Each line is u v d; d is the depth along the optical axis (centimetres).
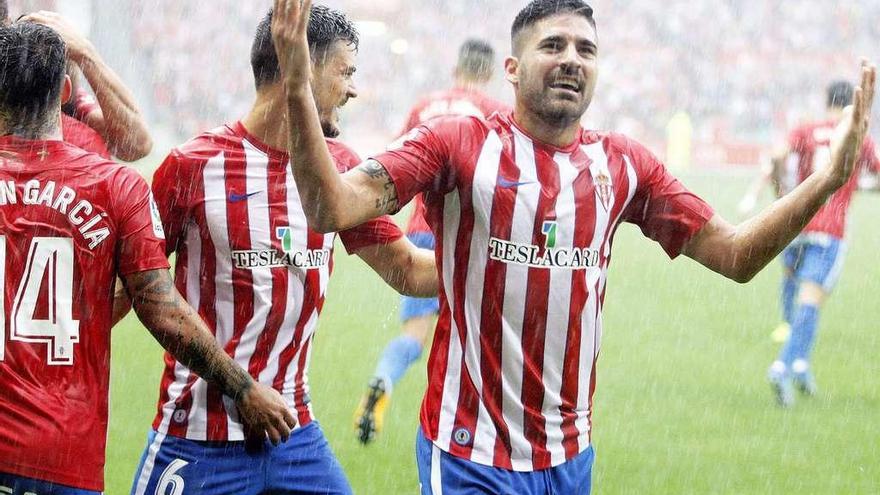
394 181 784
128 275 770
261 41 892
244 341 898
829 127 2131
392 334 2225
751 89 9050
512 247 809
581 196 820
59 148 754
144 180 781
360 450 1462
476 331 818
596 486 1341
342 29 914
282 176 904
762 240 823
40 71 740
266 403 842
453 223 823
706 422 1630
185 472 893
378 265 964
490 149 815
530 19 820
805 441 1545
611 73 9156
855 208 5125
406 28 9900
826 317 2538
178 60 8919
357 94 937
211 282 901
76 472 735
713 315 2522
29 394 727
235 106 8844
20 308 734
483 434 816
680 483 1359
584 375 836
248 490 898
